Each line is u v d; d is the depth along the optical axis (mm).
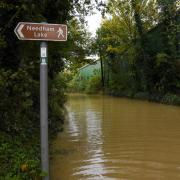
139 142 12141
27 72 9531
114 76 50844
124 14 41531
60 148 11211
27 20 8414
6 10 8305
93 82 62375
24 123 10219
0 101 8594
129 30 41531
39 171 6594
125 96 44062
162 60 31797
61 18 10562
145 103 31531
